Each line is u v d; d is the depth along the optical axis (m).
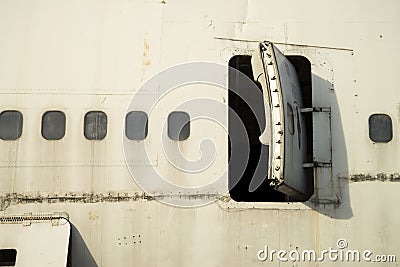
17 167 9.43
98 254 9.20
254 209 9.23
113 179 9.33
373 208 9.30
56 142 9.46
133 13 9.88
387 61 9.75
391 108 9.59
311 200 9.29
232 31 9.81
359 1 10.06
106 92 9.57
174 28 9.80
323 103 9.60
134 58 9.69
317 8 9.97
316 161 9.39
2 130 9.55
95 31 9.81
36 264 8.85
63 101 9.57
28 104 9.59
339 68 9.71
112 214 9.26
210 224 9.19
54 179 9.38
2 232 9.09
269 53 8.77
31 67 9.71
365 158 9.43
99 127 9.48
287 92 8.91
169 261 9.14
